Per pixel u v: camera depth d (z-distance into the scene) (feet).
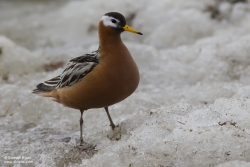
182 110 35.45
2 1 88.02
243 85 46.37
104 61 33.53
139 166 29.48
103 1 74.90
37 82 51.34
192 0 69.87
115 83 33.47
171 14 67.82
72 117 42.93
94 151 33.83
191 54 56.59
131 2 72.64
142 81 52.03
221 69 52.42
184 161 29.17
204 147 29.58
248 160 28.40
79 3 79.00
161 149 30.40
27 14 80.89
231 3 69.05
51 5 85.51
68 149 34.14
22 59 56.59
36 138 39.11
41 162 33.99
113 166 29.78
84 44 67.97
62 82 35.73
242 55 53.62
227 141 29.66
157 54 57.47
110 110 42.47
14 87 47.65
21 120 42.91
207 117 32.89
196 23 65.46
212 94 44.73
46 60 58.80
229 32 63.05
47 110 44.11
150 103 44.01
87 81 33.58
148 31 67.72
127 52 34.12
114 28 33.53
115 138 35.19
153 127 32.99
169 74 53.11
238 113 33.45
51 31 73.56
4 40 58.54
